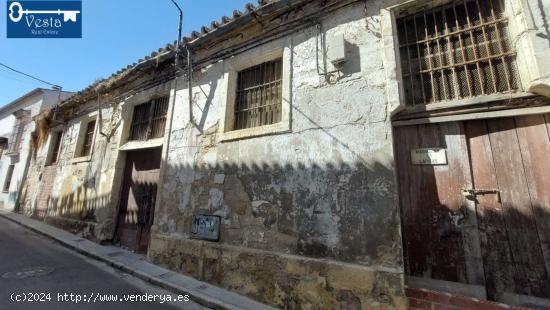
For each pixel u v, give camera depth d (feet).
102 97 27.53
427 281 9.73
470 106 9.93
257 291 12.64
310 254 11.80
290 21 15.20
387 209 10.45
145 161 21.70
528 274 8.49
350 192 11.41
